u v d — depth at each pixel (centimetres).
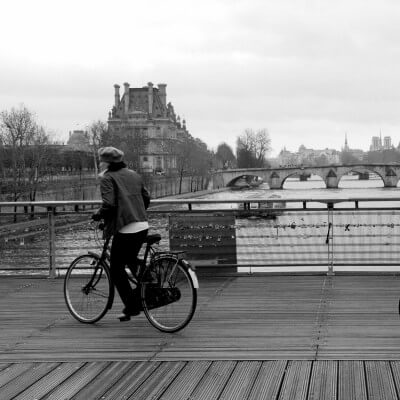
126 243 771
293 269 1319
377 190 13512
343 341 704
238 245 1177
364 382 570
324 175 15125
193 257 1184
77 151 13125
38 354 692
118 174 772
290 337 729
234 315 852
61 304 964
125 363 650
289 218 1166
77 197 9331
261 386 571
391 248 1131
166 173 14512
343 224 1144
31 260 1225
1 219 1245
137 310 788
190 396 554
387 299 923
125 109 18088
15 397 564
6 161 8544
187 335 754
